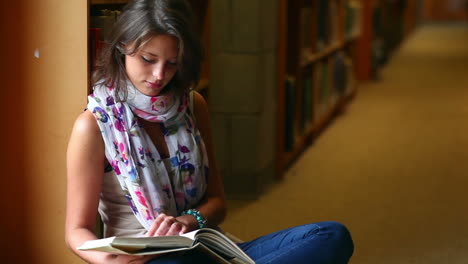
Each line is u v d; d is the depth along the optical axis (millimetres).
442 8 18969
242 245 1894
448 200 3717
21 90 2059
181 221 1731
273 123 3949
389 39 10539
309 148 4898
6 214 2154
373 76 8406
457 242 3100
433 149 4891
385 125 5738
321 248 1766
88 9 1957
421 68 9680
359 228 3260
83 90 2008
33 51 2023
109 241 1491
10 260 2180
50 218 2129
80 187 1680
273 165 4016
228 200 3652
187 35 1628
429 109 6516
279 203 3623
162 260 1641
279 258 1739
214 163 1960
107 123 1698
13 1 2012
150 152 1748
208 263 1670
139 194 1716
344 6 6105
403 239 3127
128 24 1610
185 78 1688
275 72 3920
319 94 5172
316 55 4875
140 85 1694
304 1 4777
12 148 2105
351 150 4840
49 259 2160
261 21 3551
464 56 11164
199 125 1925
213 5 3547
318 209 3531
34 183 2115
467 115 6207
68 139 2057
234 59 3582
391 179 4113
